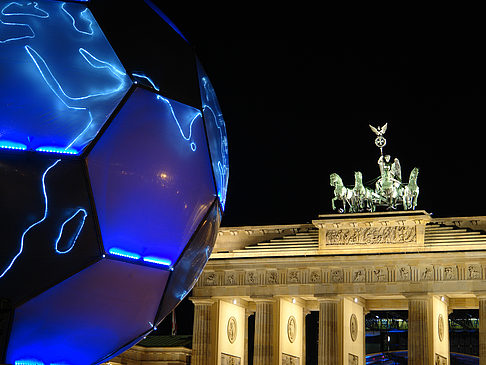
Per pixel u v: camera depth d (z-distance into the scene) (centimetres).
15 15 2266
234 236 10788
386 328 15938
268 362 10112
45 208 2256
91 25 2364
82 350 2453
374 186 13100
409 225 9912
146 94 2430
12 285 2245
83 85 2312
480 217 9862
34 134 2259
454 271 9631
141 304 2522
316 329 14700
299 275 10225
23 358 2341
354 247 10088
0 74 2231
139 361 11406
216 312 10475
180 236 2550
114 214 2367
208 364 10312
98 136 2327
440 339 10038
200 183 2591
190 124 2553
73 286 2330
